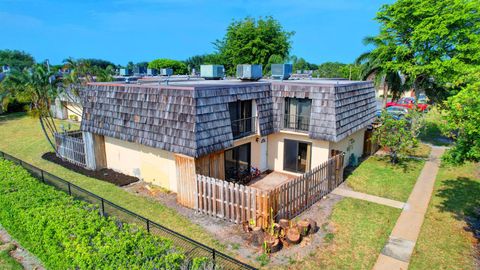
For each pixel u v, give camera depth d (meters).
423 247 9.34
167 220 11.27
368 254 9.03
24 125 29.73
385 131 17.61
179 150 12.22
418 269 8.36
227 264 8.38
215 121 12.66
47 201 9.80
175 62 68.00
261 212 10.34
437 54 21.38
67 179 15.55
